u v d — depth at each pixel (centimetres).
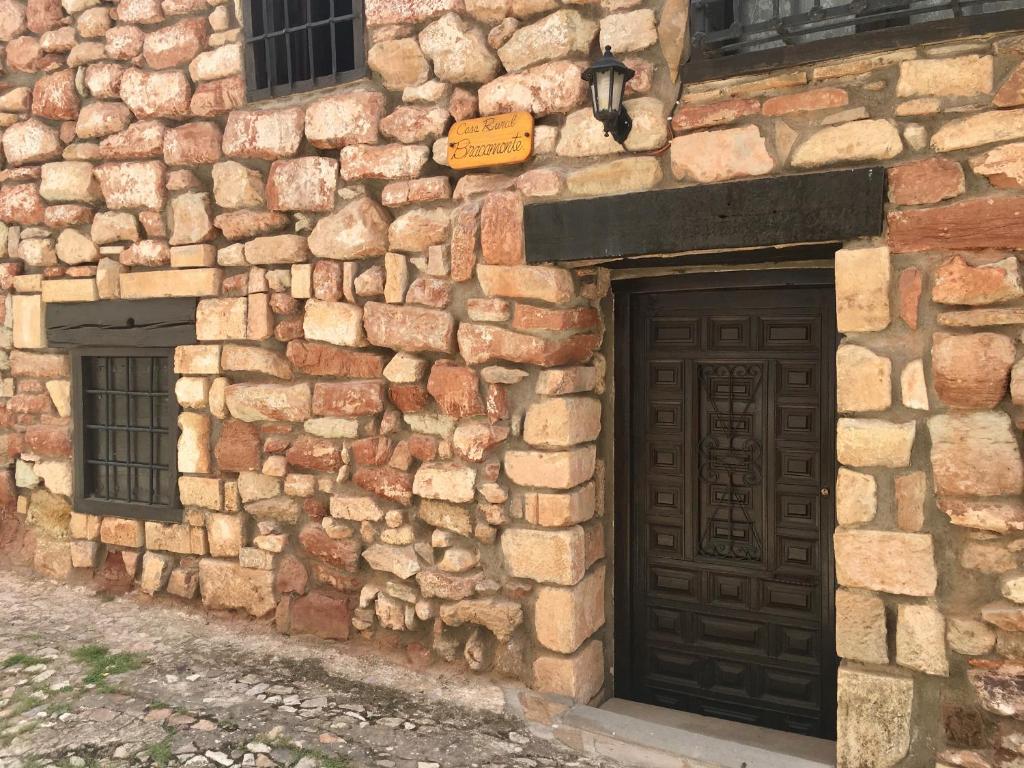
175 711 352
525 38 356
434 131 381
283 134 418
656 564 400
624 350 397
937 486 286
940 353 284
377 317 395
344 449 409
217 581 451
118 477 494
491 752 332
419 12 383
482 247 368
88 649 413
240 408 435
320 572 423
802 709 371
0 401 529
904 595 294
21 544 527
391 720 351
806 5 334
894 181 290
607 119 315
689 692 396
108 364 493
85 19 477
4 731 334
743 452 378
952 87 281
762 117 312
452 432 384
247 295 434
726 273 370
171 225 456
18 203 501
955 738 289
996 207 275
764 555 376
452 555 381
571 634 362
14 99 501
